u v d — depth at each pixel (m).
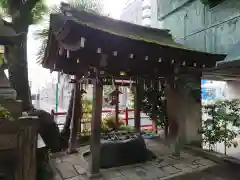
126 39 3.42
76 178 4.13
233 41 5.82
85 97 7.53
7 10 5.66
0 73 3.61
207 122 5.98
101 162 4.68
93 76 4.40
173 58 4.23
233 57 5.30
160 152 6.00
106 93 7.48
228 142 5.96
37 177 3.77
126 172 4.50
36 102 11.95
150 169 4.69
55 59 4.82
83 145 6.59
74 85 5.88
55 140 5.99
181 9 7.99
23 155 2.97
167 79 5.48
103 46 3.39
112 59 4.32
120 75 5.12
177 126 5.50
